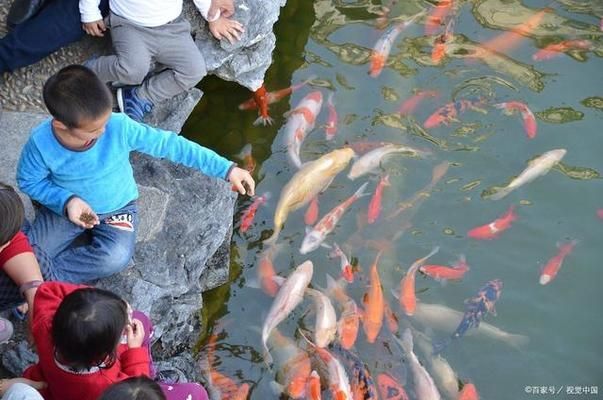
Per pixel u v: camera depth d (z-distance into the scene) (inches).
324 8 247.6
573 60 238.8
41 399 116.8
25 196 158.4
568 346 183.3
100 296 110.4
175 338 168.6
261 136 212.8
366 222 199.5
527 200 207.8
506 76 233.0
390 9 249.3
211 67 195.5
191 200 178.7
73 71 130.9
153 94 183.9
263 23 199.6
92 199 146.9
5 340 136.6
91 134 132.3
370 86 227.9
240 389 168.6
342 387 167.2
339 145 213.5
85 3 170.2
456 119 221.8
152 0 172.1
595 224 204.5
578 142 219.5
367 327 179.3
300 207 200.2
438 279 191.3
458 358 178.7
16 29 172.1
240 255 191.3
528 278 194.1
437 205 204.8
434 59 235.8
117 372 120.3
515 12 251.4
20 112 172.7
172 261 170.1
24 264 132.9
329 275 188.9
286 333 178.1
